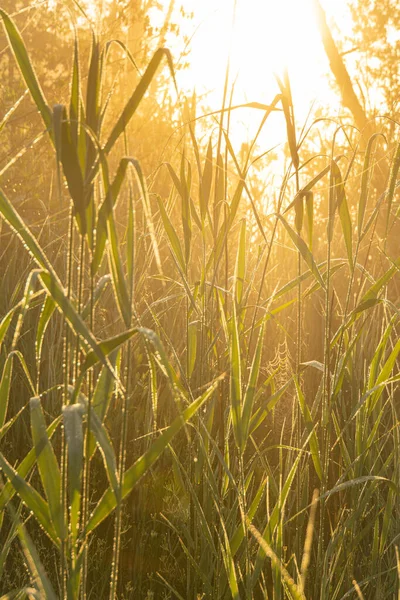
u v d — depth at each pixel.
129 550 2.57
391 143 4.16
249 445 2.88
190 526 2.23
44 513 1.31
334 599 2.01
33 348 3.42
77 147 1.23
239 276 2.32
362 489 2.16
